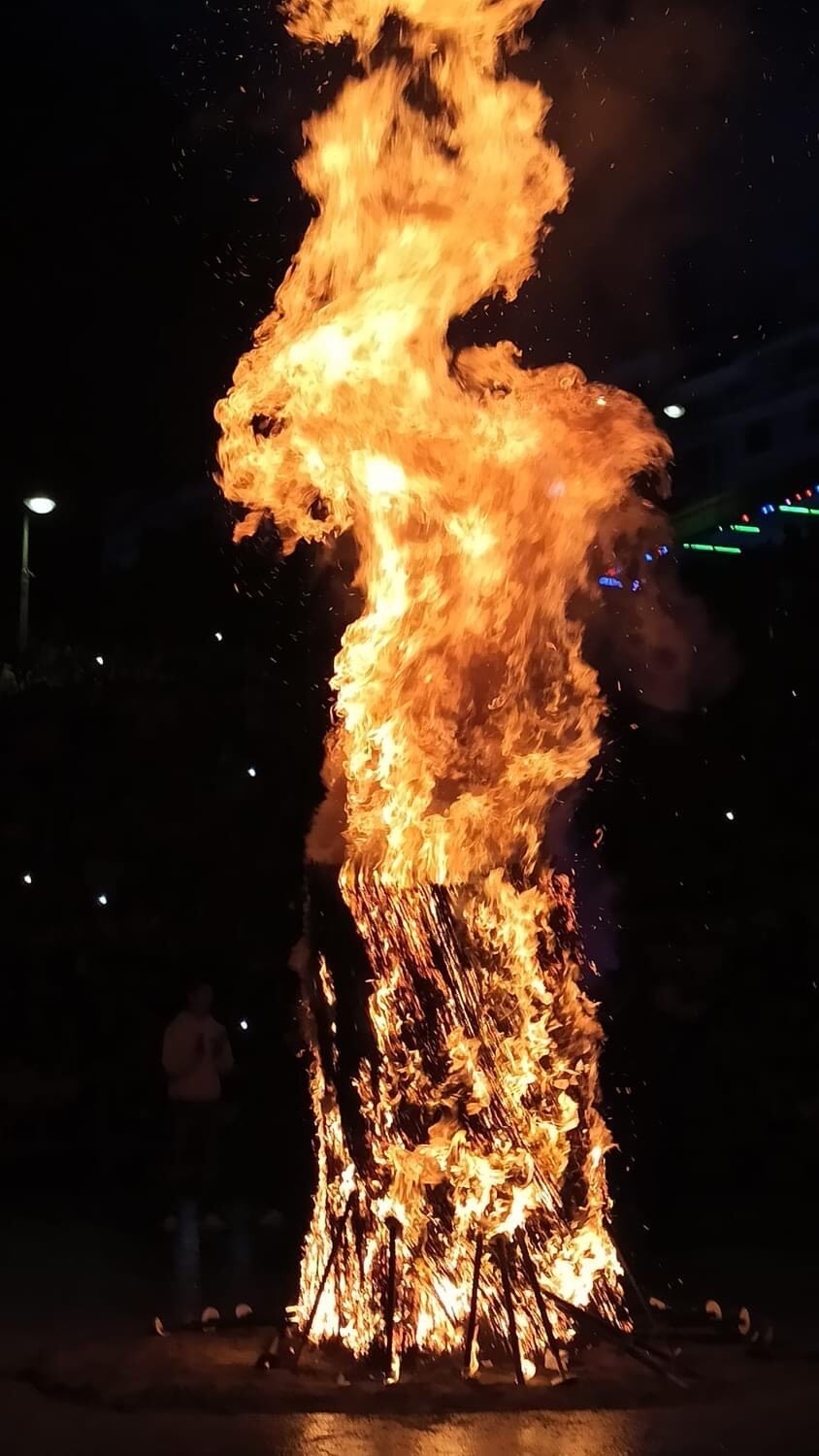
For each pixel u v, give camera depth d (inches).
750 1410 233.3
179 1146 488.1
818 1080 564.7
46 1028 663.1
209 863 671.8
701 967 584.4
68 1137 609.6
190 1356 267.4
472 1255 258.2
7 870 678.5
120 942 663.8
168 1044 487.5
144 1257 399.2
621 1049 577.0
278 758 671.8
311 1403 237.9
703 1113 558.3
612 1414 231.0
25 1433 227.3
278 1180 525.7
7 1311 330.0
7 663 824.3
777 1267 374.0
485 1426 225.1
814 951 582.6
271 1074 629.6
